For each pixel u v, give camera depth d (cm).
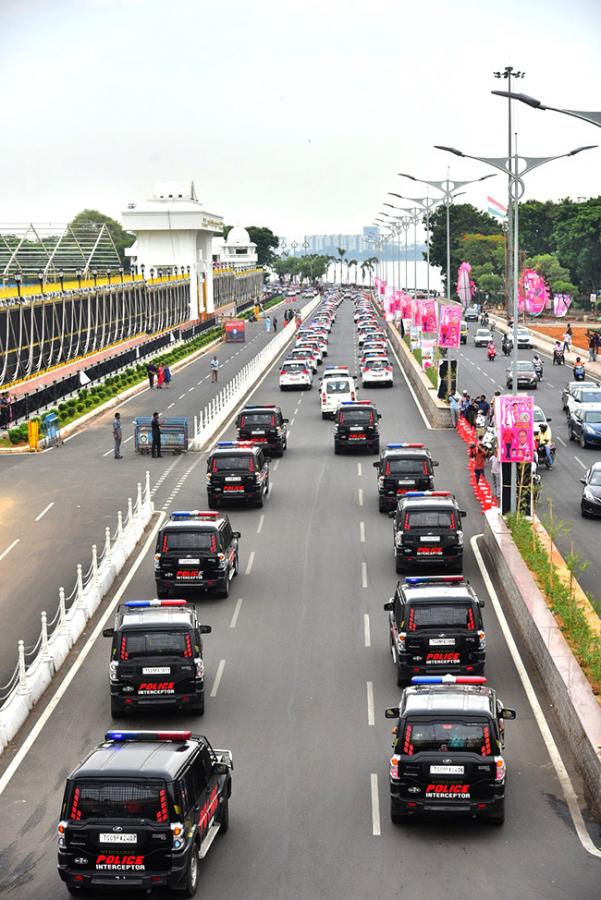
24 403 12694
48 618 6191
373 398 14500
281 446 10650
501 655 5372
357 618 5975
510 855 3431
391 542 7500
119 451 10938
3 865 3466
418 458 8225
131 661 4603
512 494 7450
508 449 7406
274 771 4138
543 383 15850
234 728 4566
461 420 11856
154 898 3186
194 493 9175
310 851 3491
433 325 15250
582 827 3628
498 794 3512
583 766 3994
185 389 15988
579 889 3216
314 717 4666
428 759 3512
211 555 6203
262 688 5016
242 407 13962
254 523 8106
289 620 5966
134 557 7344
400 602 4975
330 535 7719
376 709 4734
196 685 4619
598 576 6444
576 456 10562
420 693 3684
